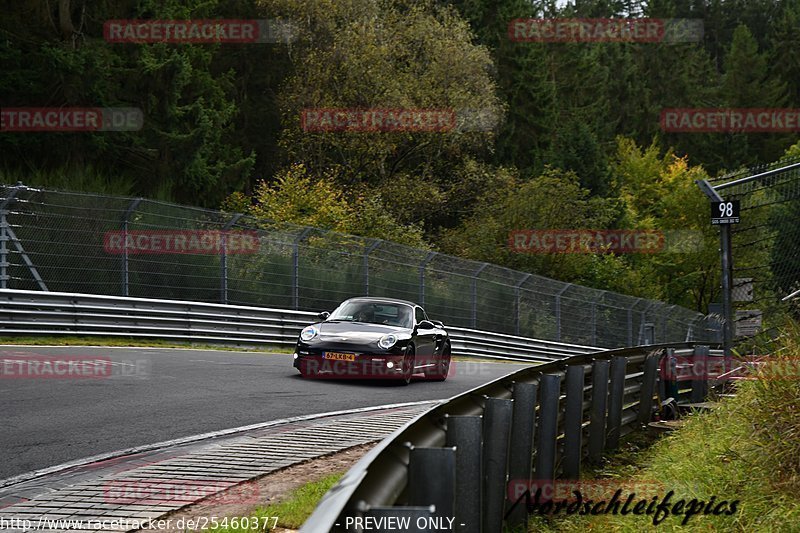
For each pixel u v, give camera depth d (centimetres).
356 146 9875
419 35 10212
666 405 2406
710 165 19038
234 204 8062
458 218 11044
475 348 6016
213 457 1753
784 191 2452
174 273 4766
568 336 7631
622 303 8244
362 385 3103
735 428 1628
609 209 10800
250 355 4053
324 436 2038
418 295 6166
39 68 7138
